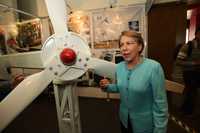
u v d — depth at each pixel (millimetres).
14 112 1067
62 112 1145
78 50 1018
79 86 3932
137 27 3498
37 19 3988
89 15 3744
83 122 2822
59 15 1023
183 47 3090
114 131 2541
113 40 3688
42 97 4113
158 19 3338
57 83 1090
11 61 1266
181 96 3342
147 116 1188
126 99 1218
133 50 1111
